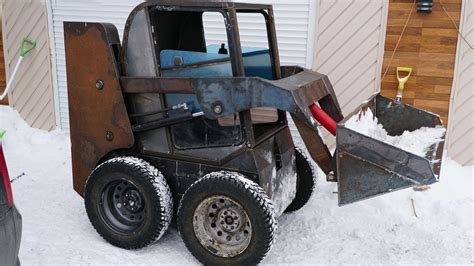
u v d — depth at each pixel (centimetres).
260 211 294
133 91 322
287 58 500
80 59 331
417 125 365
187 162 328
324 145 312
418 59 468
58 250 332
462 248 340
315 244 352
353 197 294
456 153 477
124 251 336
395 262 326
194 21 383
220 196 304
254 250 299
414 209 398
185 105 321
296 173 380
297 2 484
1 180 243
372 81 483
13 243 246
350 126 307
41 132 581
